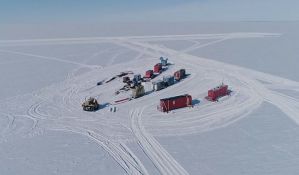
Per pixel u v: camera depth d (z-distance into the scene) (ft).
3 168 69.56
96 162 71.36
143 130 86.94
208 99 107.65
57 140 82.23
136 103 106.93
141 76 137.90
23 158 73.72
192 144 78.38
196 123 90.48
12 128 89.76
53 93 119.24
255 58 165.68
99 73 145.38
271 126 86.84
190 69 147.43
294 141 78.38
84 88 124.26
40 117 97.40
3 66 163.22
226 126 87.86
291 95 109.70
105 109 102.58
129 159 72.38
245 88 118.32
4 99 113.50
